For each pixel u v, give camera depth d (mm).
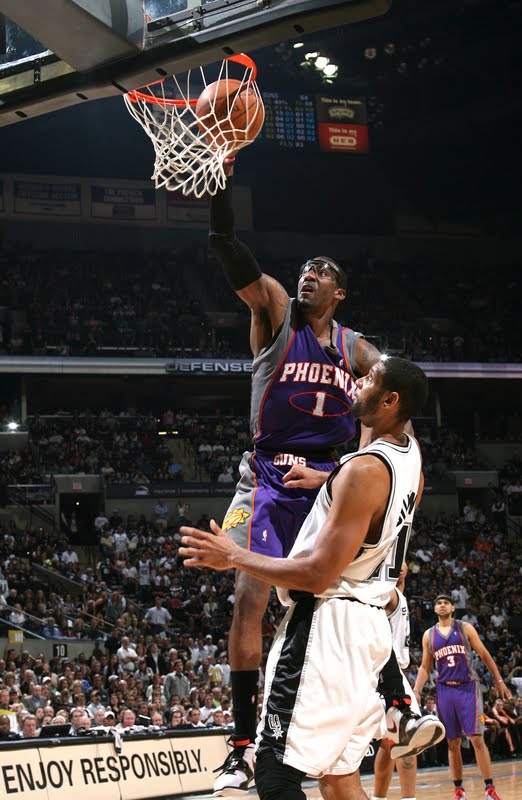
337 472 2705
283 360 3324
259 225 30781
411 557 21203
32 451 23594
